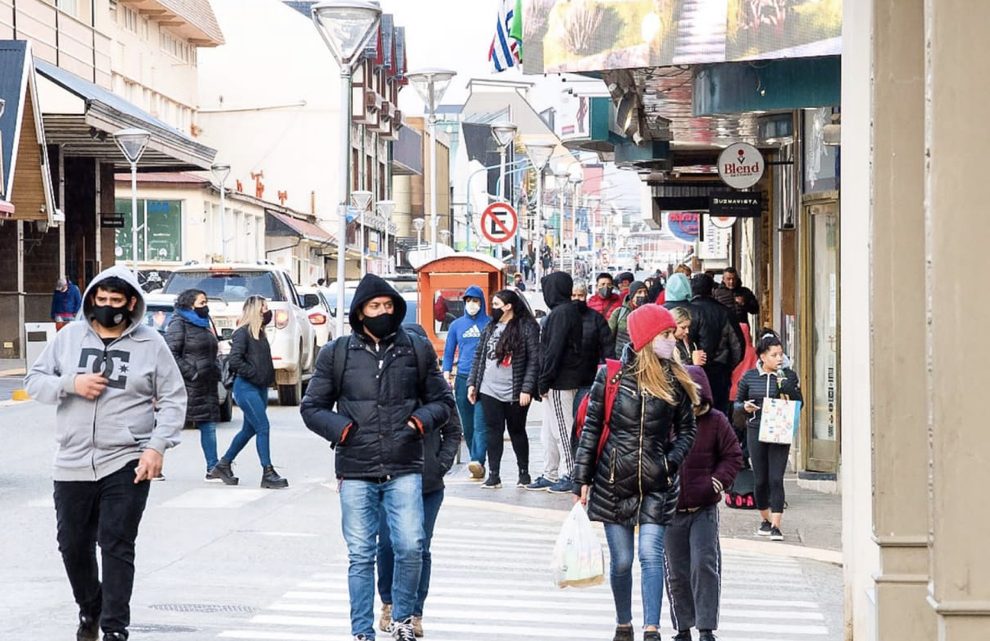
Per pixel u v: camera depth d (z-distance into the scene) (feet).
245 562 65.46
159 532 73.67
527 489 93.15
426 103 167.02
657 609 46.96
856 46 46.42
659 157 138.82
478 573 64.69
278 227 419.95
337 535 73.15
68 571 45.29
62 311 217.97
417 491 46.55
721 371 86.22
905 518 39.65
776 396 73.77
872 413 39.81
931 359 26.58
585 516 47.73
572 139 135.13
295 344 153.89
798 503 86.89
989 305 26.40
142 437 44.55
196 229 359.66
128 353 44.55
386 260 519.60
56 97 218.38
